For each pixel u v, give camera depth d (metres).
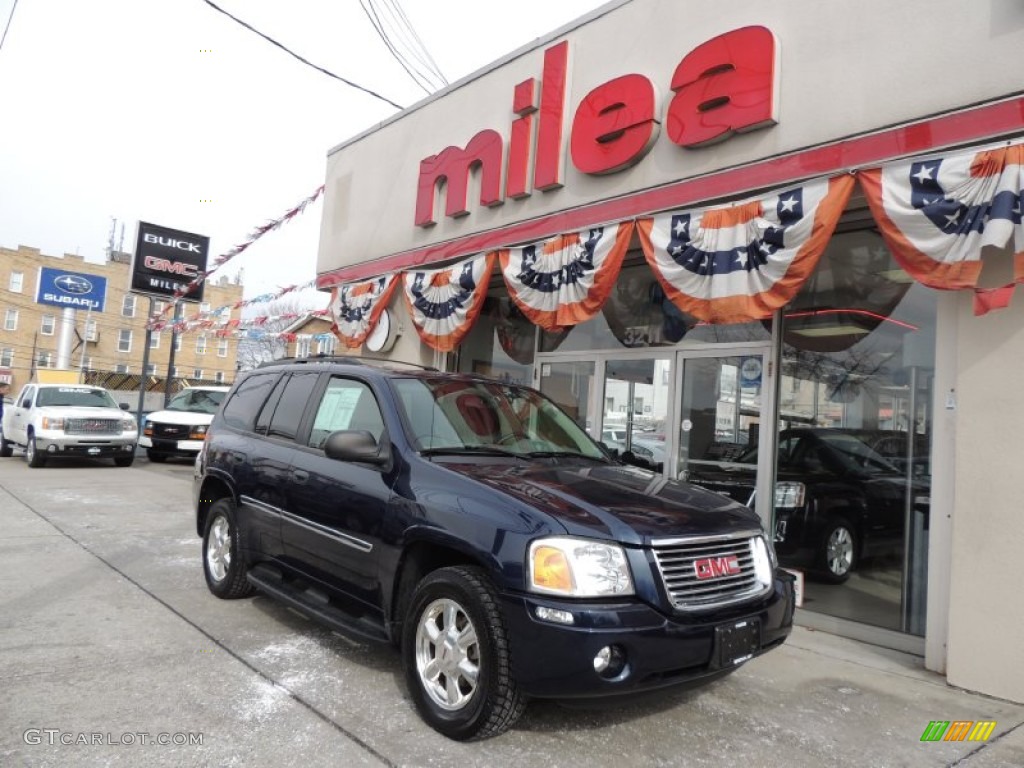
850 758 3.44
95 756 3.11
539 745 3.37
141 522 8.77
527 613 3.12
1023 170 4.19
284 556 4.77
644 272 7.70
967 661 4.46
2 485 11.64
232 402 6.11
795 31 5.64
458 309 8.38
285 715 3.58
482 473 3.80
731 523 3.67
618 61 7.07
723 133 5.91
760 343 6.46
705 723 3.74
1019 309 4.40
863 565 5.63
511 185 7.95
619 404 7.77
